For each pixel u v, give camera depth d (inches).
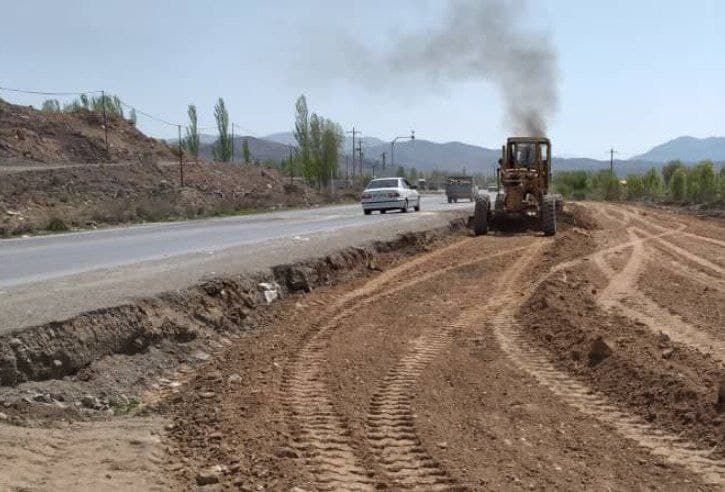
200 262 556.4
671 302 517.7
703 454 238.8
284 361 354.6
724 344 386.9
